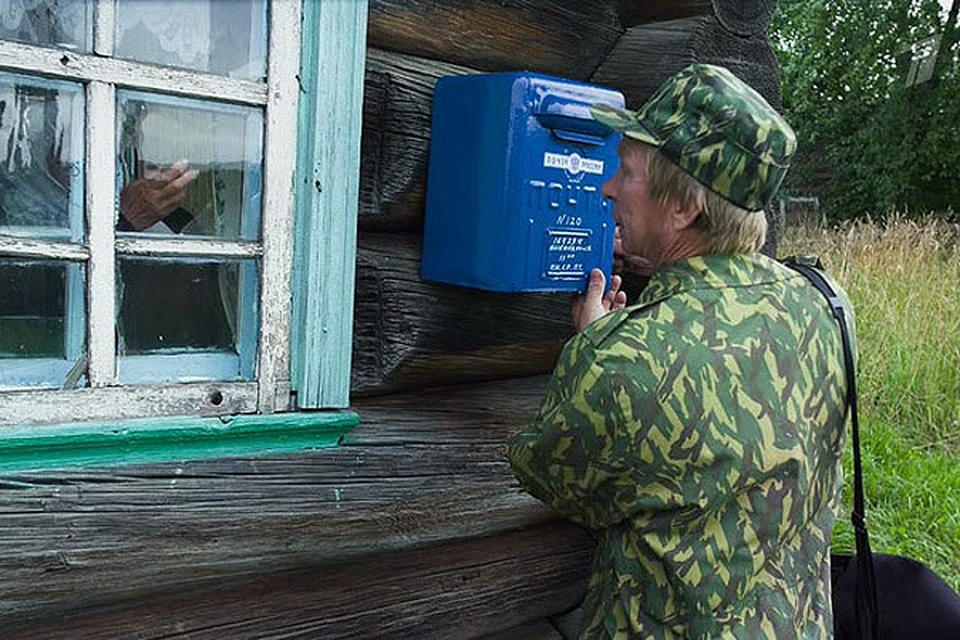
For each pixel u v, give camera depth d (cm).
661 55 205
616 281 178
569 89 166
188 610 155
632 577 139
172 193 150
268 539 157
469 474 184
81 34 138
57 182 139
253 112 152
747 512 134
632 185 141
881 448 497
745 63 219
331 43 154
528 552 199
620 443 132
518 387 203
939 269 691
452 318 185
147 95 144
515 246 164
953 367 589
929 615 180
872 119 1485
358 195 167
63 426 136
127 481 143
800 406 135
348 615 171
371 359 175
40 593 137
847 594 186
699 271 137
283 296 157
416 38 175
